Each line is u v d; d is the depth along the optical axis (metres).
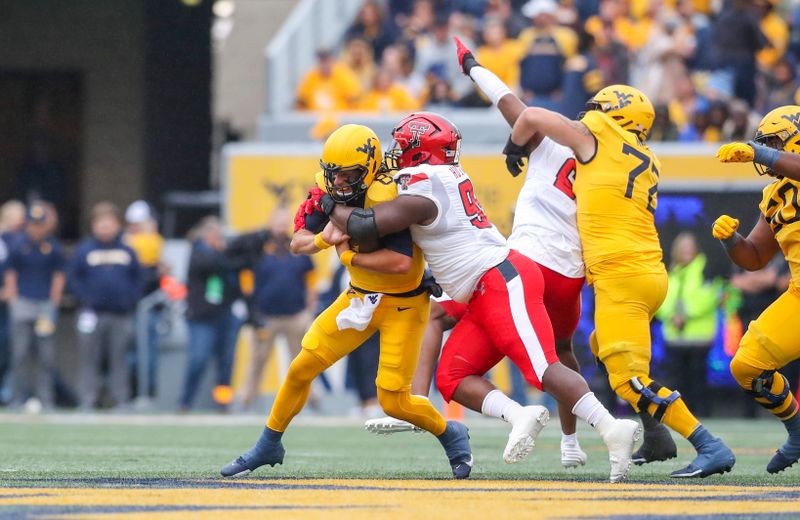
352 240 20.73
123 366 50.50
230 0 72.06
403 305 21.12
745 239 23.66
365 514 16.11
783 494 19.25
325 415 48.72
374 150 20.61
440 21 63.25
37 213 51.53
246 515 15.98
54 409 52.12
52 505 16.97
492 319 21.25
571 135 21.78
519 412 21.14
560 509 16.75
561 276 22.02
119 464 25.91
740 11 58.19
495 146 50.47
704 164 47.62
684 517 15.97
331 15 66.69
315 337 21.39
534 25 56.62
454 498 18.17
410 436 37.22
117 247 50.19
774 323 22.52
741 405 46.72
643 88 59.12
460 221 21.08
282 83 60.44
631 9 63.12
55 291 51.91
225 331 48.88
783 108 22.70
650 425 23.50
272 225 47.66
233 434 37.41
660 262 22.03
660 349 46.59
